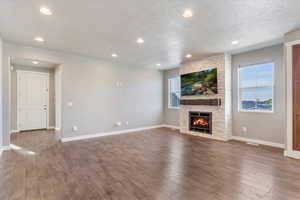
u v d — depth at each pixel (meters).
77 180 2.49
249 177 2.58
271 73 4.35
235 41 3.96
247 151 3.88
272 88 4.31
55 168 2.93
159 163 3.17
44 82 6.74
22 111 6.29
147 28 3.23
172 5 2.43
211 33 3.47
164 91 7.56
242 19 2.87
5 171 2.79
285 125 3.53
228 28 3.23
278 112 4.20
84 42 4.00
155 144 4.55
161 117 7.52
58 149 4.08
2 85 3.93
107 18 2.82
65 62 4.91
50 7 2.46
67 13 2.64
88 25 3.08
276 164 3.08
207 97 5.39
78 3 2.36
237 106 5.01
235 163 3.15
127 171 2.81
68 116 4.97
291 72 3.41
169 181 2.46
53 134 5.79
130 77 6.46
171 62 6.11
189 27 3.18
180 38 3.76
